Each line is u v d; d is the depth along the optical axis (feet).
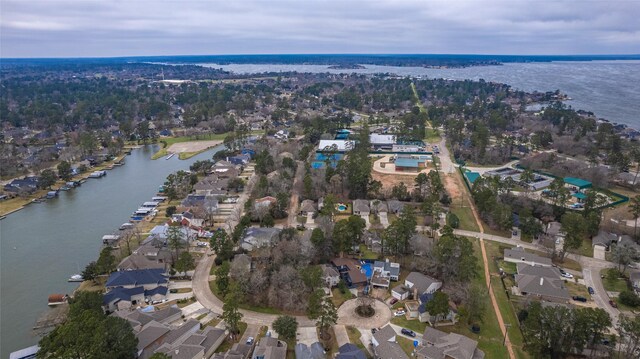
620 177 654.94
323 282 362.74
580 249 449.89
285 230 433.48
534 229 467.11
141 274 372.79
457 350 279.28
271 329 317.42
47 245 470.80
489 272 400.88
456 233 483.10
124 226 502.38
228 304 304.09
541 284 365.40
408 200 576.20
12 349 305.12
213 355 286.25
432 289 362.53
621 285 382.63
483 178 602.44
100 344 255.91
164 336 299.17
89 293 322.14
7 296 371.56
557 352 289.94
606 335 306.55
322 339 305.12
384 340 293.23
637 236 464.65
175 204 579.89
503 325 325.01
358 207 533.55
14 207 581.12
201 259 423.23
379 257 426.51
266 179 602.85
